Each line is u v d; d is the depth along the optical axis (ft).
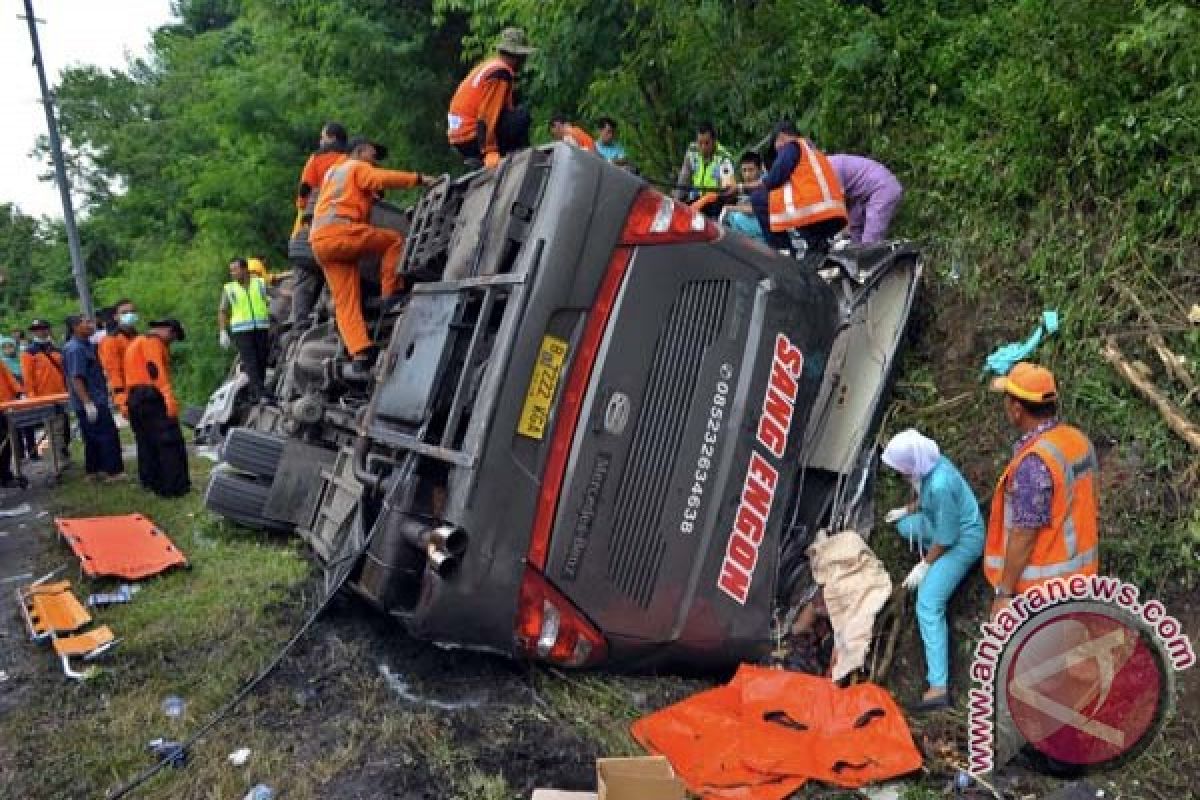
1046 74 16.40
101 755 12.70
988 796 10.80
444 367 12.86
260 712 13.66
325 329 22.02
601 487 12.64
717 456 13.51
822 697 12.42
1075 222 15.81
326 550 17.10
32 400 31.35
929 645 12.80
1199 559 11.79
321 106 55.01
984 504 14.29
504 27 34.24
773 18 26.86
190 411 38.99
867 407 15.98
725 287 13.74
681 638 13.32
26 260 154.20
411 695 13.74
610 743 12.13
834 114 23.22
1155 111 14.89
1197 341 13.05
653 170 29.91
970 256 17.34
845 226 18.12
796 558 15.02
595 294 12.64
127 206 110.93
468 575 11.94
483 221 13.53
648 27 28.48
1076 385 14.21
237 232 62.28
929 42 22.26
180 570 20.04
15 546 23.57
